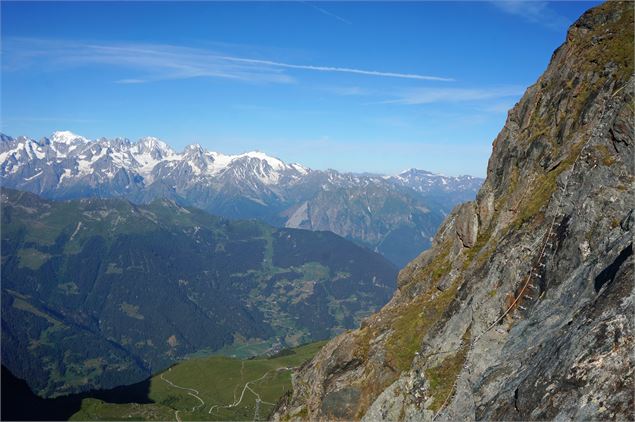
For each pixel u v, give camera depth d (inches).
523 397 1979.6
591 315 1929.1
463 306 2925.7
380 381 3110.2
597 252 2329.0
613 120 2677.2
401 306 3656.5
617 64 3107.8
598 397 1663.4
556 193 2790.4
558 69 3671.3
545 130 3395.7
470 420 2279.8
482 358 2573.8
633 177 2468.0
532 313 2503.7
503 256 2859.3
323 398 3329.2
